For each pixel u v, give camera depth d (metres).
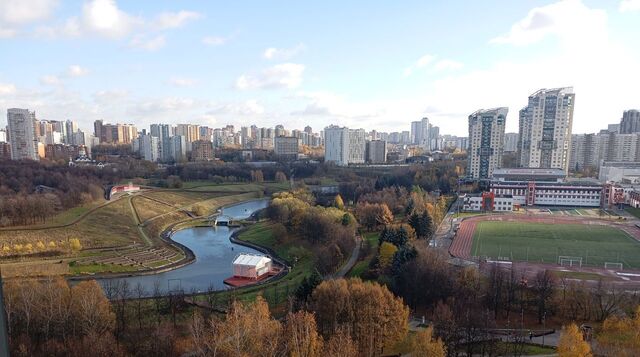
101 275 159.62
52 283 103.38
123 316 103.31
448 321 88.62
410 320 106.25
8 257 165.62
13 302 92.88
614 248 174.25
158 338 86.56
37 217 199.38
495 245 179.75
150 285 151.62
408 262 124.06
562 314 108.56
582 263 153.88
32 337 90.81
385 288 90.31
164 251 195.62
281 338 74.56
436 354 69.31
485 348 86.50
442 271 118.19
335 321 84.19
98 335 87.00
